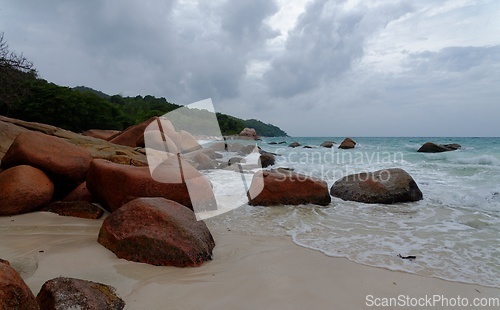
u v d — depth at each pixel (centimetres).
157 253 338
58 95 2964
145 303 263
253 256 381
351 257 383
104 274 309
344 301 277
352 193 736
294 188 685
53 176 616
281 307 263
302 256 384
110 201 532
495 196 714
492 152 1883
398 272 340
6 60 1608
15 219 492
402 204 690
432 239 457
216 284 301
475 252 406
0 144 955
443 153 1911
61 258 333
